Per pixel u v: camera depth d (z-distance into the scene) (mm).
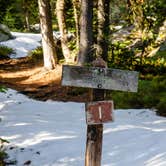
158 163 7793
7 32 30109
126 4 15977
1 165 8125
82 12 16734
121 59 18172
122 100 13938
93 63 5746
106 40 14922
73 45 22547
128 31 23094
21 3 33625
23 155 8781
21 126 10812
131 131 9953
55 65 20047
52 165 8328
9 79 19531
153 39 19281
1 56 25922
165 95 13734
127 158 8297
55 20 34781
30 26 40344
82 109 13641
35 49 27562
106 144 9172
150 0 17297
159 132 9602
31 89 16969
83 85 5527
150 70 17781
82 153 8812
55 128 10664
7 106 13594
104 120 5695
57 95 15812
